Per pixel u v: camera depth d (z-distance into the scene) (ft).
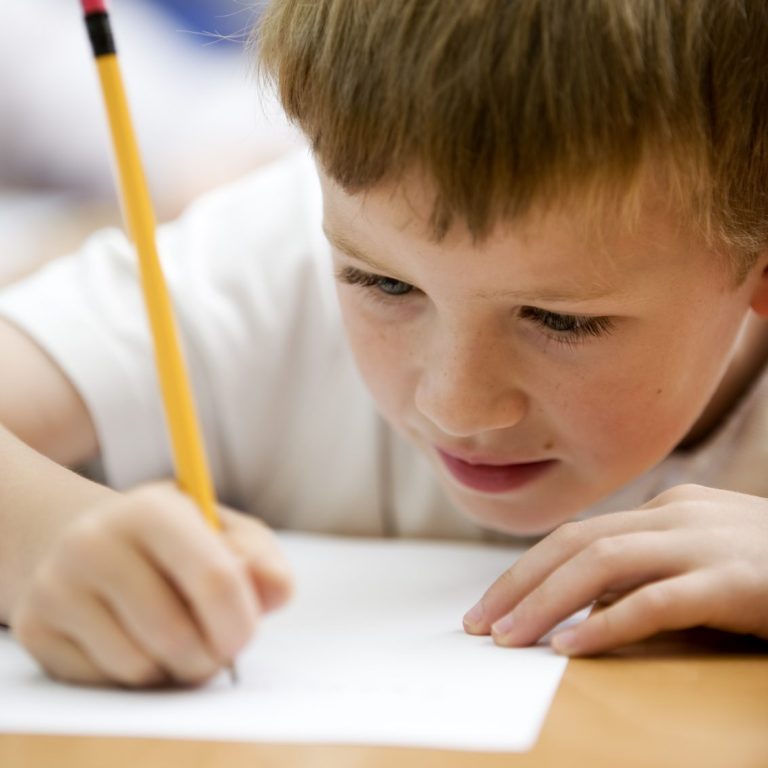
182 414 3.22
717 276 4.11
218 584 2.99
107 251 6.21
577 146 3.48
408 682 3.14
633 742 2.76
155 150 11.91
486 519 4.91
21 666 3.37
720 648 3.50
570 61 3.46
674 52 3.58
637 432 4.29
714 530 3.69
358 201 3.82
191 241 6.39
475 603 4.13
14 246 10.15
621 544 3.62
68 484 4.01
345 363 6.07
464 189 3.51
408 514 6.10
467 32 3.48
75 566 3.07
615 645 3.42
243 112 12.07
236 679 3.14
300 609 4.04
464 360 3.94
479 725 2.80
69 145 12.69
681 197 3.75
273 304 6.10
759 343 5.62
